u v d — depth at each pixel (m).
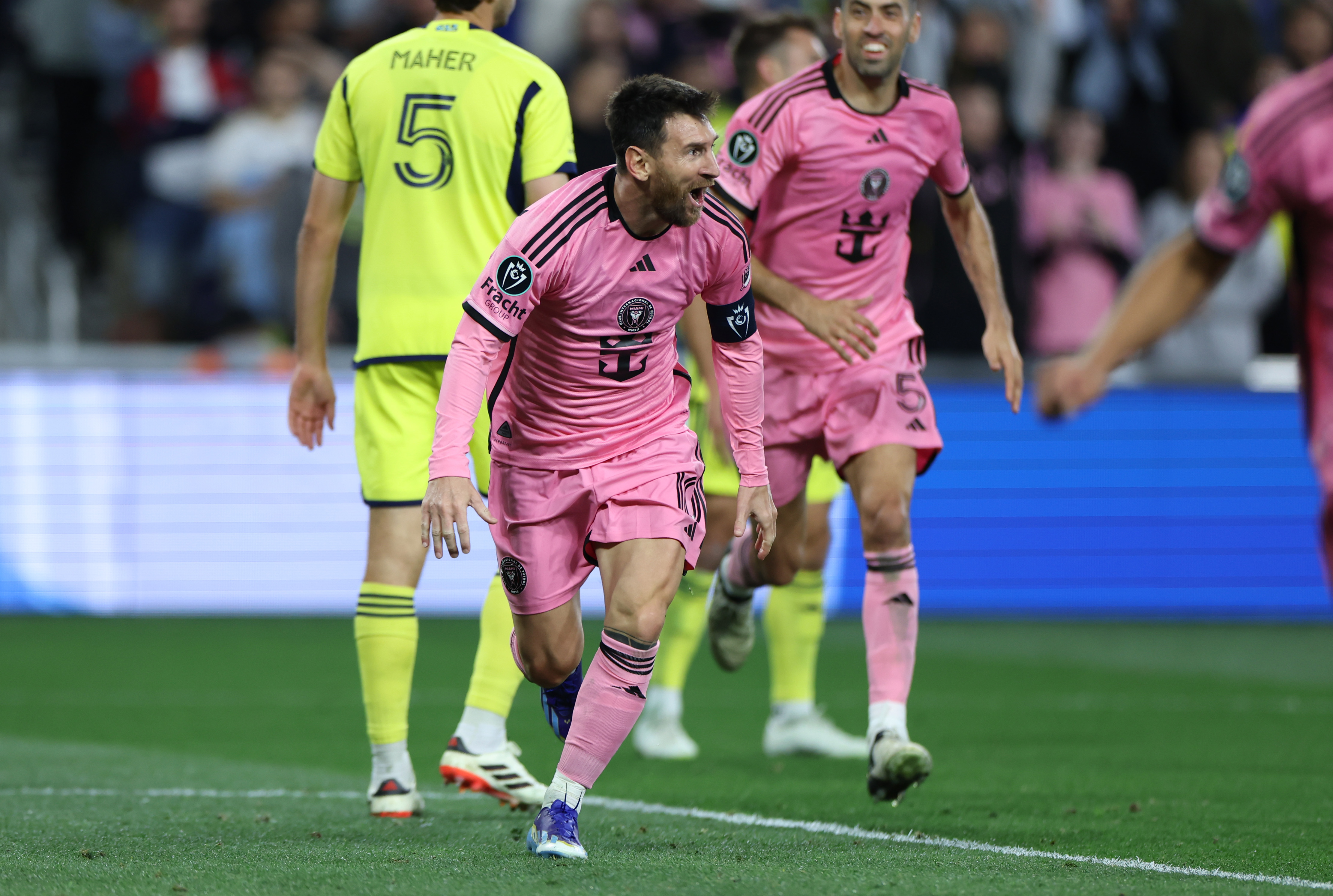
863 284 17.97
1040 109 47.19
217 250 45.50
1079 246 43.91
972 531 41.88
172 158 46.44
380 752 16.22
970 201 18.09
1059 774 20.19
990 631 39.69
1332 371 10.75
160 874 12.30
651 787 19.12
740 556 19.77
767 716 26.97
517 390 13.80
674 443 13.90
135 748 22.75
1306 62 48.44
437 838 14.54
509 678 16.59
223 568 41.03
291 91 45.66
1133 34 48.34
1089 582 42.09
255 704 27.67
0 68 47.69
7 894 11.51
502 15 17.17
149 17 48.25
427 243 16.41
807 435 18.08
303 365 17.48
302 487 41.22
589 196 12.95
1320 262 10.76
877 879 12.20
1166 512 42.19
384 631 16.19
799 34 21.98
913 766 15.59
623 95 12.66
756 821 16.00
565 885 11.84
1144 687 30.64
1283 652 36.34
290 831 15.02
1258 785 19.14
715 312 13.66
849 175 17.42
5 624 39.38
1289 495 42.41
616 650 13.21
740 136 17.42
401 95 16.48
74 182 47.31
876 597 16.95
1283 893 11.95
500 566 14.30
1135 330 11.23
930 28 45.75
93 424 40.88
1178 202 45.69
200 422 41.00
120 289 46.34
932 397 41.88
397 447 16.42
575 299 13.13
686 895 11.48
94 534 40.81
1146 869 13.02
